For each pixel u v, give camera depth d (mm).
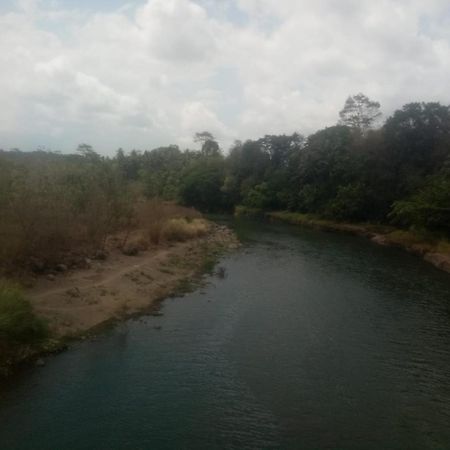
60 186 25766
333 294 24734
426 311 22234
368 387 14055
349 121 77875
